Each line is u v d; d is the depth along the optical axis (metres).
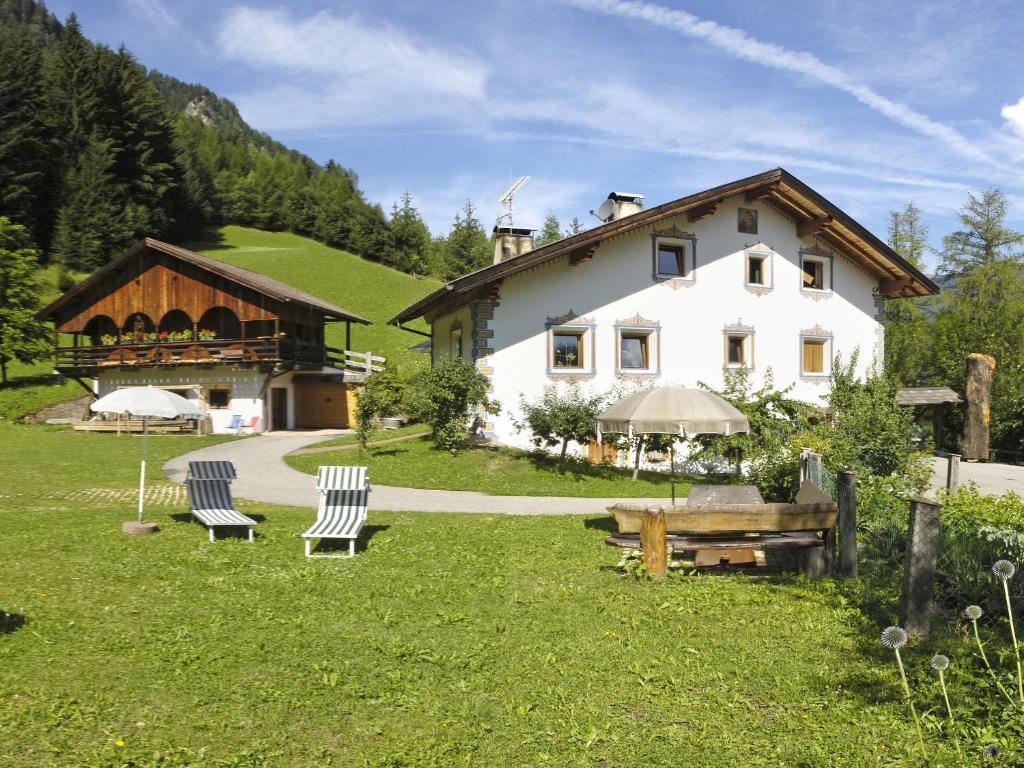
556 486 18.50
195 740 4.96
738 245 25.30
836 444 16.80
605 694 5.84
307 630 7.15
